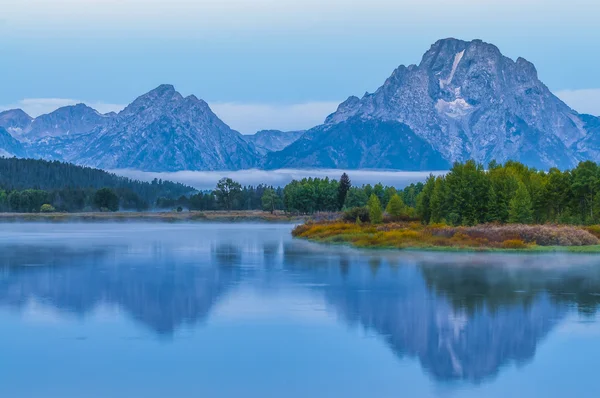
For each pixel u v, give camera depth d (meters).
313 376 37.09
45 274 75.19
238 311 52.66
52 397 34.25
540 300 56.19
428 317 50.03
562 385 35.75
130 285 66.25
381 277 70.00
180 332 46.12
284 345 42.81
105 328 47.38
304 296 58.84
